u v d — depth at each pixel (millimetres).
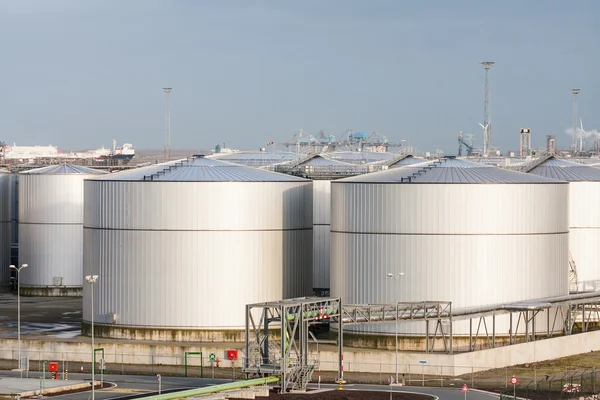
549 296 168750
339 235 168500
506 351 157625
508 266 164125
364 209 164875
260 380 135875
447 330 161250
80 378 148625
